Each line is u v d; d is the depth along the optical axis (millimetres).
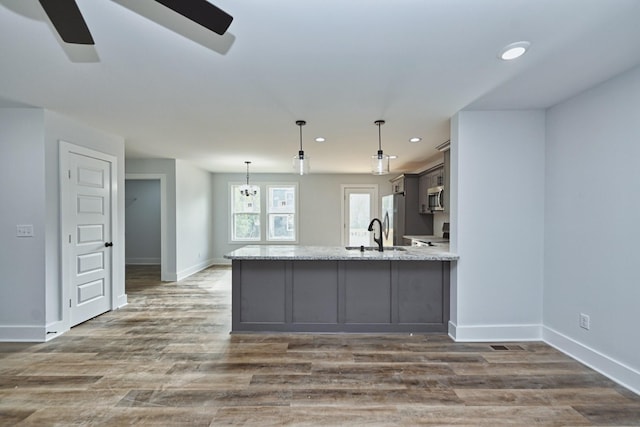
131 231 8219
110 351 2914
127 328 3502
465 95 2711
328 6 1562
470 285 3129
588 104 2592
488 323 3141
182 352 2900
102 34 1804
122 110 3131
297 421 1940
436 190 5223
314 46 1938
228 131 3881
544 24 1725
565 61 2121
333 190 7828
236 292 3408
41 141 3125
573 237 2746
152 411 2031
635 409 2041
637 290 2215
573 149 2742
